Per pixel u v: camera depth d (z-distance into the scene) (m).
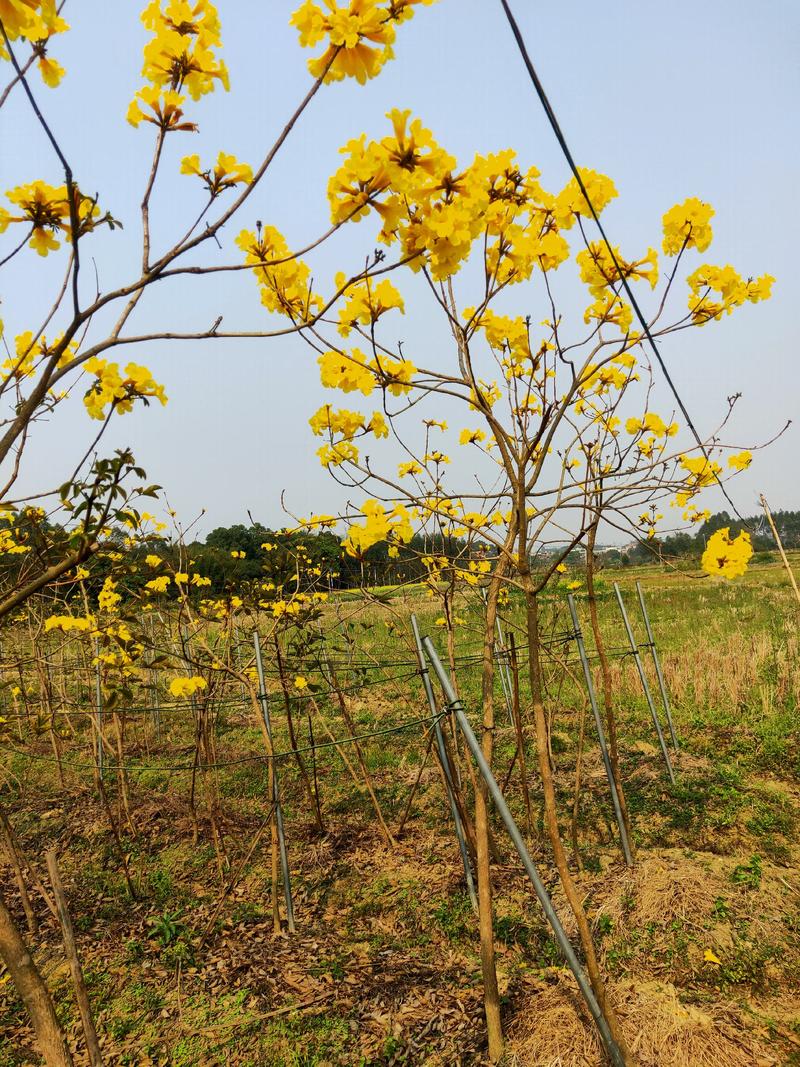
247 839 4.80
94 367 1.56
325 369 1.91
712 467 2.47
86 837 4.89
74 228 1.15
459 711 2.40
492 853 4.14
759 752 5.62
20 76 0.97
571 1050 2.53
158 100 1.21
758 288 2.07
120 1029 2.98
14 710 6.23
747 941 3.18
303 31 1.13
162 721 7.95
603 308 2.13
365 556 2.54
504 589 3.89
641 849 4.18
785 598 15.94
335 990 3.13
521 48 1.28
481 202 1.35
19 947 1.53
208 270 1.25
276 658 4.84
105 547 1.54
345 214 1.30
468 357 2.11
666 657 8.75
